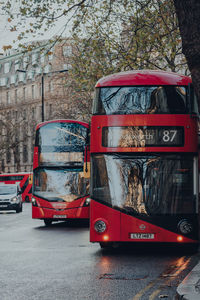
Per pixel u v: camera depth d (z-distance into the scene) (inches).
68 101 1788.9
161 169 507.8
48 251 557.6
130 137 511.8
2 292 331.0
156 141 509.4
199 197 506.0
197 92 310.0
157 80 519.2
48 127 936.9
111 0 632.4
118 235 505.7
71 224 1018.1
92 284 354.9
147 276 384.5
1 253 543.2
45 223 989.2
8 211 1676.9
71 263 461.4
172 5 839.1
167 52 908.6
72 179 927.0
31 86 3934.5
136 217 504.1
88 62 1000.9
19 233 799.7
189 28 309.3
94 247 596.4
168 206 504.1
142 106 514.9
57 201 924.6
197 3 307.3
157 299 302.7
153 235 502.6
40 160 934.4
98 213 510.6
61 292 327.9
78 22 505.4
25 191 2566.4
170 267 428.8
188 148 507.2
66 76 1445.6
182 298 280.2
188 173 506.6
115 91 522.0
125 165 511.2
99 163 516.4
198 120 520.7
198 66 309.0
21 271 418.3
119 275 390.9
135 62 872.3
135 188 507.5
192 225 501.4
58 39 546.6
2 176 2635.3
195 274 354.6
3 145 2962.6
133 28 866.8
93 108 525.3
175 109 512.7
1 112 3412.9
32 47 586.2
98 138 518.0
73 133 932.6
